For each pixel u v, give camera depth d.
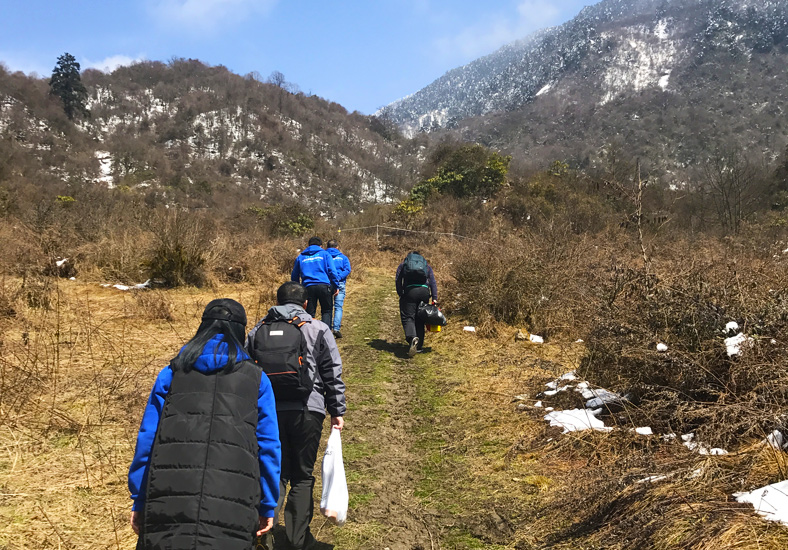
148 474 1.97
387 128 168.25
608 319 5.31
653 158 121.38
